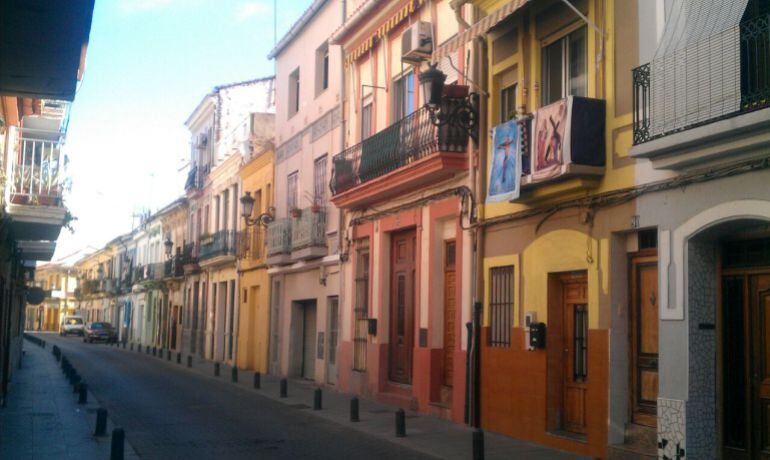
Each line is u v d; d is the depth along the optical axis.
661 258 9.95
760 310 9.20
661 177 9.96
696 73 8.94
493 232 13.82
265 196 28.14
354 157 19.08
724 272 9.67
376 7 18.50
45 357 35.25
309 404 17.67
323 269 21.94
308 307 24.31
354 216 20.02
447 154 14.49
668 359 9.76
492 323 13.72
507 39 13.59
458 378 14.51
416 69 16.89
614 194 10.78
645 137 9.78
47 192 16.52
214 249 33.38
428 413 15.57
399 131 16.53
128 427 14.13
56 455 11.15
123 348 48.03
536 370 12.31
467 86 14.43
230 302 33.03
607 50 11.10
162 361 34.53
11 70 8.46
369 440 12.70
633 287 10.80
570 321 12.11
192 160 42.66
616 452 10.42
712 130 8.55
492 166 12.97
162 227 49.81
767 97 8.10
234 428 14.10
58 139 16.84
